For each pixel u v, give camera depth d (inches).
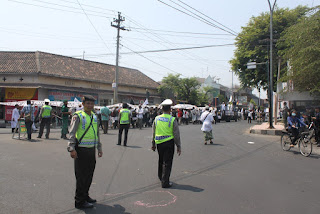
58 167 269.1
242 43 1280.8
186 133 657.6
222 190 211.0
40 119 483.2
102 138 517.3
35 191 197.9
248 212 167.6
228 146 449.7
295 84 633.0
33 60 1007.6
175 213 163.6
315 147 472.1
